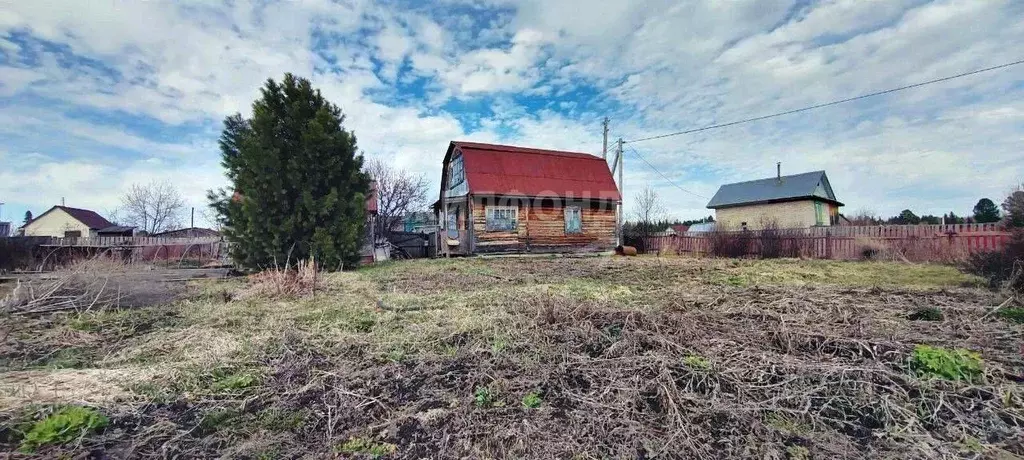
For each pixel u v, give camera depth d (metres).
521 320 3.94
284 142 9.76
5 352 3.29
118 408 2.22
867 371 2.48
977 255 6.36
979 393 2.26
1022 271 5.17
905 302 4.71
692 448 1.77
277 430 2.04
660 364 2.70
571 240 16.20
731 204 27.98
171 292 6.25
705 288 6.24
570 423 2.02
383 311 4.78
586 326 3.62
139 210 33.75
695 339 3.28
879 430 1.92
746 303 4.68
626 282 7.23
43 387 2.48
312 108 10.34
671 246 16.61
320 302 5.46
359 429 2.02
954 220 23.36
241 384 2.62
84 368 2.95
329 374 2.71
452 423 2.05
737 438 1.86
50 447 1.81
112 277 5.83
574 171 16.56
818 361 2.78
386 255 15.34
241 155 9.52
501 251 15.07
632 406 2.17
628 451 1.78
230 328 4.07
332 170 10.10
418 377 2.67
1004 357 2.79
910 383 2.34
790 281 7.20
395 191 24.94
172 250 14.81
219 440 1.93
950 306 4.38
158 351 3.36
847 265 10.22
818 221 25.77
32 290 4.69
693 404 2.19
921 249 10.88
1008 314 4.00
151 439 1.93
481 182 14.59
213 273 9.66
